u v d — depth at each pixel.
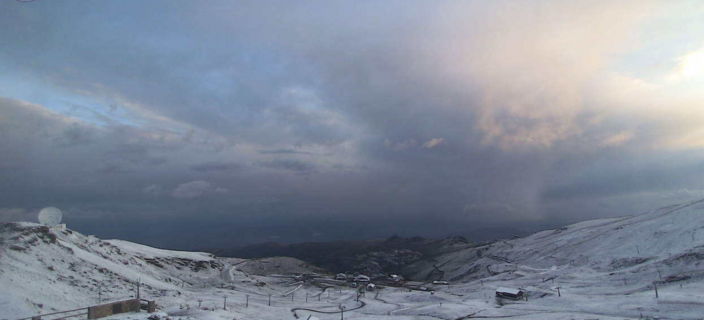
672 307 76.69
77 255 108.06
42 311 66.38
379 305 118.50
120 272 112.19
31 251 94.44
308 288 183.50
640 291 97.25
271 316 96.62
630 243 155.75
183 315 78.25
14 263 84.31
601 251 162.12
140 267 142.12
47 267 90.88
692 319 69.19
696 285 89.94
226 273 194.00
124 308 68.62
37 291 74.62
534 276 151.12
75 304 75.56
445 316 93.44
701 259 106.44
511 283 146.12
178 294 105.94
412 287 190.25
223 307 96.81
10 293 68.25
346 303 128.00
